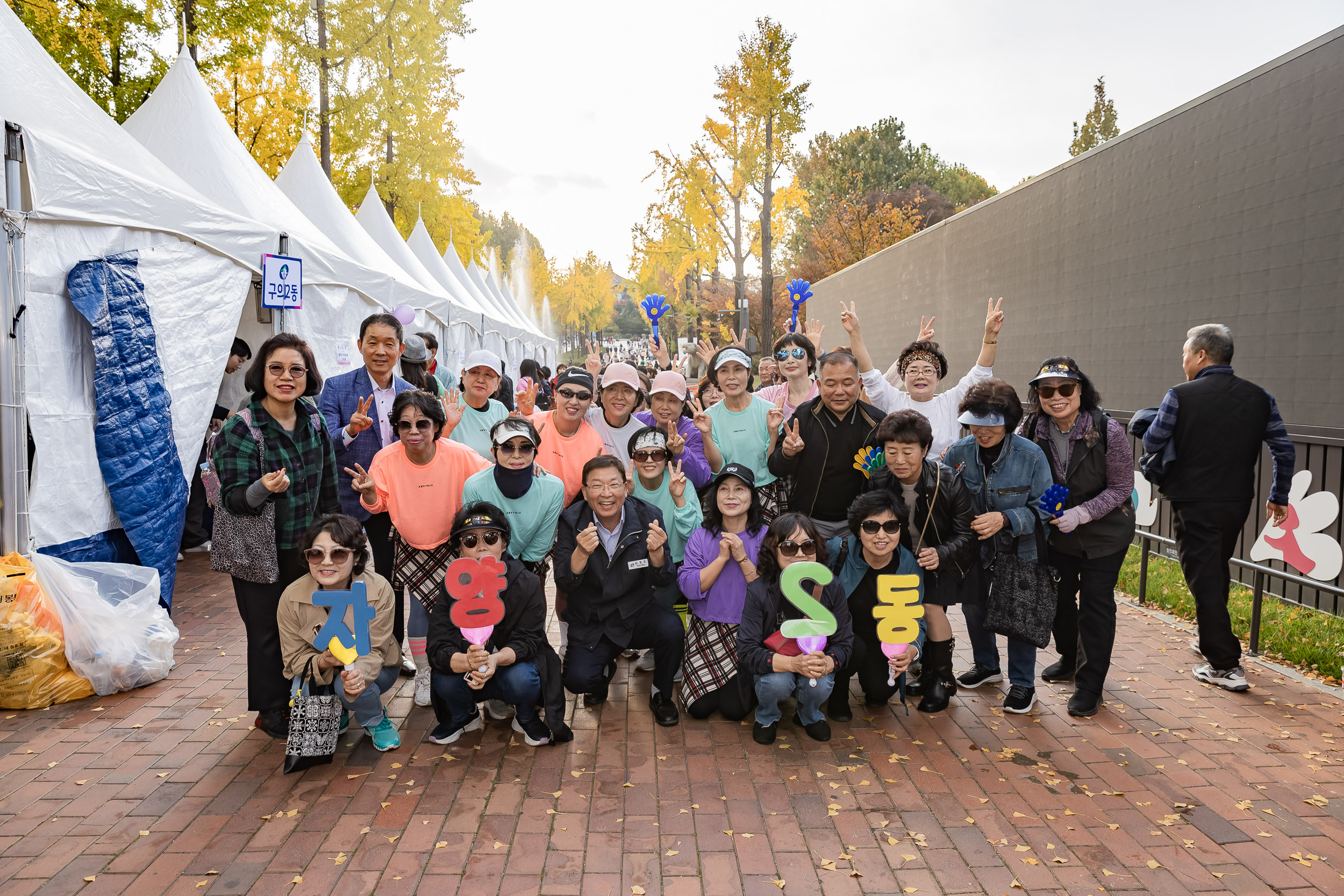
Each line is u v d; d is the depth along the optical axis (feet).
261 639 12.52
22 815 10.57
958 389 17.70
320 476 13.15
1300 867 9.58
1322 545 15.25
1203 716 13.98
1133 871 9.50
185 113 25.82
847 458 14.75
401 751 12.59
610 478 12.99
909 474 13.44
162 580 17.67
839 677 13.67
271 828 10.30
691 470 15.55
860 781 11.70
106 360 16.62
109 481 16.72
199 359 19.62
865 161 189.67
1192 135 25.41
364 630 11.59
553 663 12.92
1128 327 29.14
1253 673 16.06
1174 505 15.49
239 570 12.03
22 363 14.80
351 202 70.28
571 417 14.64
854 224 138.41
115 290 16.90
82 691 14.39
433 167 75.41
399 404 13.00
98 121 18.65
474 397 16.97
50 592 14.40
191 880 9.18
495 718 13.93
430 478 13.67
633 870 9.47
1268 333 22.00
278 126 61.93
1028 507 13.78
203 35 46.60
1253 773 11.90
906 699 14.89
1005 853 9.86
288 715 12.75
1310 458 20.11
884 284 67.41
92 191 16.47
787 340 17.52
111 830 10.23
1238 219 23.21
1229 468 14.82
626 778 11.75
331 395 15.61
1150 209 27.73
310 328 27.71
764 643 13.10
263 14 46.88
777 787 11.51
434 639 12.48
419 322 38.70
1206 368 15.33
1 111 15.35
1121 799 11.18
